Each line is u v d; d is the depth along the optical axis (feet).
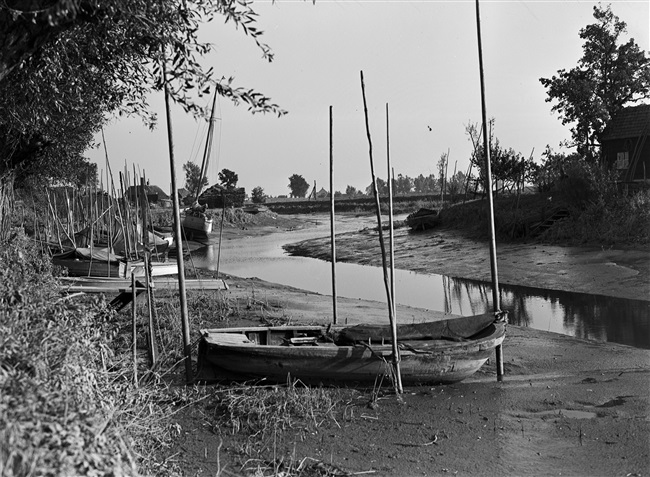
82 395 17.17
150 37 24.48
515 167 126.62
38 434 12.67
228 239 167.53
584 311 56.39
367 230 152.46
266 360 31.55
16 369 15.66
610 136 128.88
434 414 29.37
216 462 23.75
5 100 34.22
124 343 38.06
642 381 34.50
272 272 99.09
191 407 29.19
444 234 118.73
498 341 34.19
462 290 72.08
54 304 20.99
